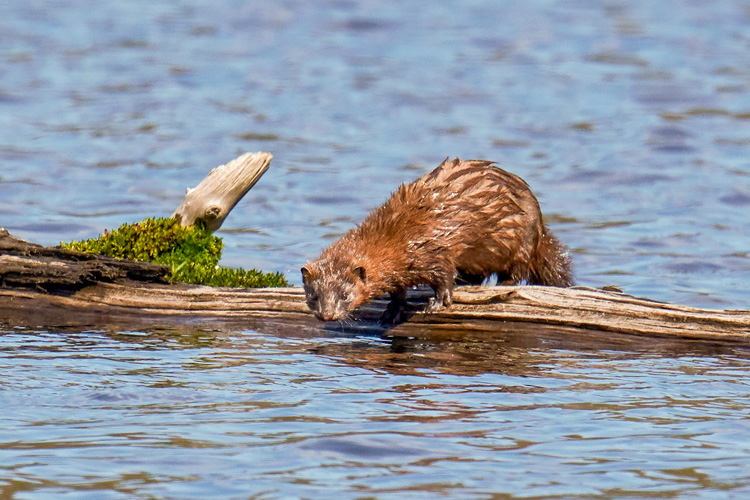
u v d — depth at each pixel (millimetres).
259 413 16031
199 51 74250
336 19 90000
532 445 14812
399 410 16250
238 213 36719
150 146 46781
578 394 17203
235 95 59344
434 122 53219
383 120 53750
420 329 21484
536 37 81438
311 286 20703
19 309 21953
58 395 16734
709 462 14211
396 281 21203
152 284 22281
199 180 41219
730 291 28312
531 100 58812
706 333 19922
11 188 38719
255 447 14602
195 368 18516
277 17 91312
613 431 15398
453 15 93250
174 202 37812
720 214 36781
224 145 47312
